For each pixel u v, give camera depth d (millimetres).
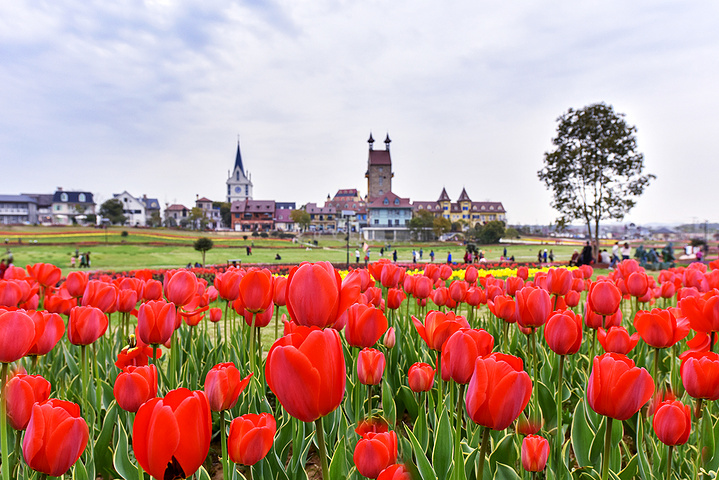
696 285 3711
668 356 3311
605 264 26281
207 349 3836
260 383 2404
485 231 86062
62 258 37625
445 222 89250
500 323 4023
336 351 920
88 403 2287
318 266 1215
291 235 88625
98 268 28688
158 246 60219
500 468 1567
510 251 59781
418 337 3582
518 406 983
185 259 40094
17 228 65750
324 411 902
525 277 4398
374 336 1771
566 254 52469
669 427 1426
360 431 1733
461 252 57625
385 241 85312
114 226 76000
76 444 1103
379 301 3061
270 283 1761
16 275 3535
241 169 151625
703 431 1959
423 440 1938
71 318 1963
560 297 2885
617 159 31281
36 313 1659
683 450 1967
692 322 1919
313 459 2455
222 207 131750
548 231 145875
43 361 3186
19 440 1732
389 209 97438
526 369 2975
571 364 3137
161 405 837
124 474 1712
